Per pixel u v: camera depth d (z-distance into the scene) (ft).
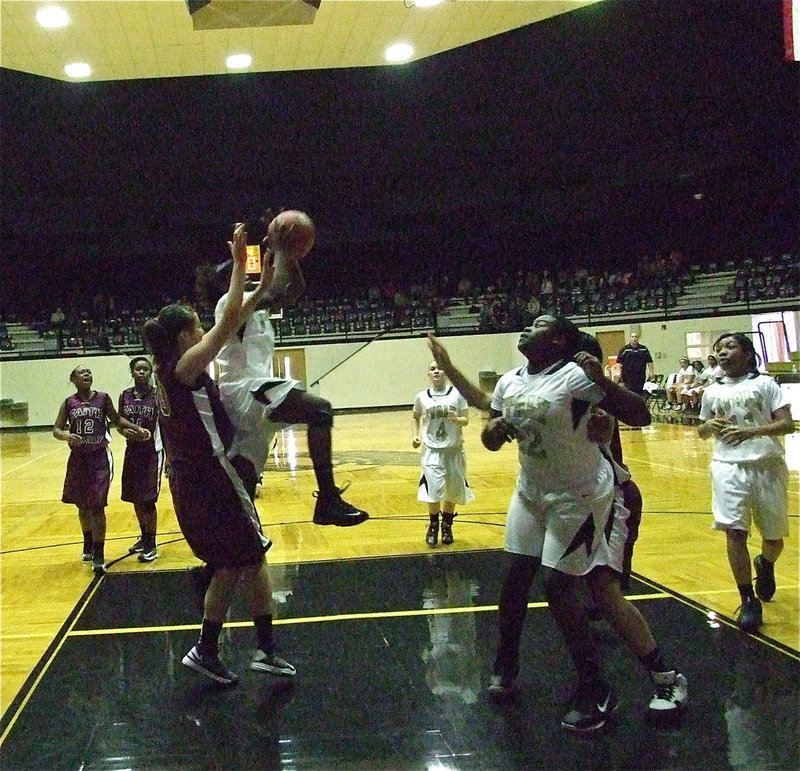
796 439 42.75
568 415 10.69
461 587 17.69
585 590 16.16
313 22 18.49
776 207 78.13
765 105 62.44
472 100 58.23
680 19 43.57
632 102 60.39
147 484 21.15
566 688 11.92
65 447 62.28
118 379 82.79
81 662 13.70
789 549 19.63
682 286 78.59
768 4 41.81
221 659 13.64
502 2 18.39
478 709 11.29
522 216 88.33
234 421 11.89
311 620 15.67
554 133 69.41
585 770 9.47
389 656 13.52
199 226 87.35
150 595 17.90
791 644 13.38
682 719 10.74
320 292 99.04
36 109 55.88
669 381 62.54
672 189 81.97
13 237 83.56
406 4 18.17
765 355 60.13
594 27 44.65
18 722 11.34
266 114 59.52
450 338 85.46
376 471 38.27
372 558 20.61
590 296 82.17
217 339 10.64
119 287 96.43
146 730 10.95
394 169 79.97
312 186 84.74
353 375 87.92
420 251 98.94
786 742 9.97
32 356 82.23
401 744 10.30
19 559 21.98
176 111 57.77
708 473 33.32
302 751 10.19
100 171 73.82
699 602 15.80
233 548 12.04
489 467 38.63
